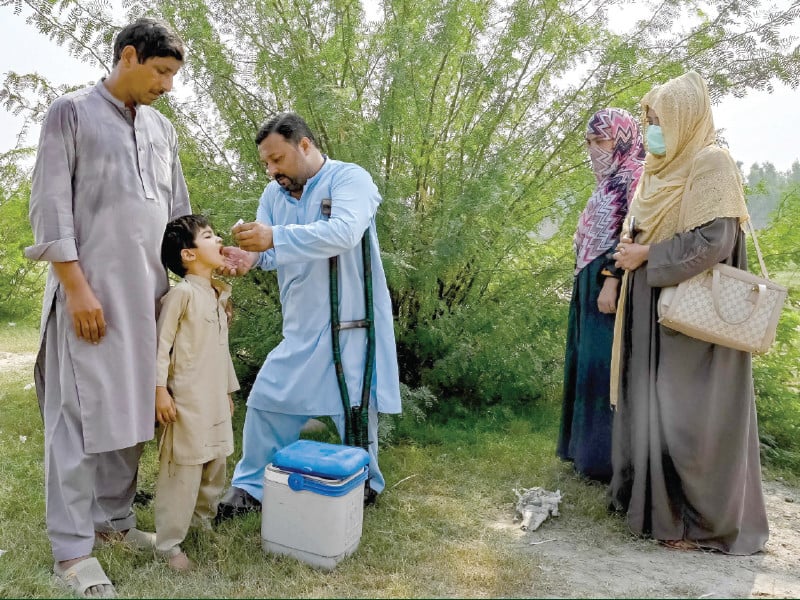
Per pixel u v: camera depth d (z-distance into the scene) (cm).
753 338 265
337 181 295
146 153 253
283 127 288
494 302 477
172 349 252
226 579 240
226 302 275
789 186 505
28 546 263
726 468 275
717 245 268
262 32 437
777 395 445
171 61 241
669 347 283
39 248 229
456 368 453
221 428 262
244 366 486
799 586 246
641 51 449
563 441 376
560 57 459
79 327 234
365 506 313
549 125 464
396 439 423
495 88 451
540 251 491
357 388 301
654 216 289
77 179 238
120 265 241
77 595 223
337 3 438
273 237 266
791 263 501
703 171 276
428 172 464
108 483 272
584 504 322
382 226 422
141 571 242
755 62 432
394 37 415
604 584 244
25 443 406
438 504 324
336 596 228
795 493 364
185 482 250
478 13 436
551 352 480
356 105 418
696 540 282
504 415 473
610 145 352
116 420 238
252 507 298
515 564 255
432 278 431
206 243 263
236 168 461
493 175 416
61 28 417
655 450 284
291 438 310
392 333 312
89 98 242
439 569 251
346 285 298
